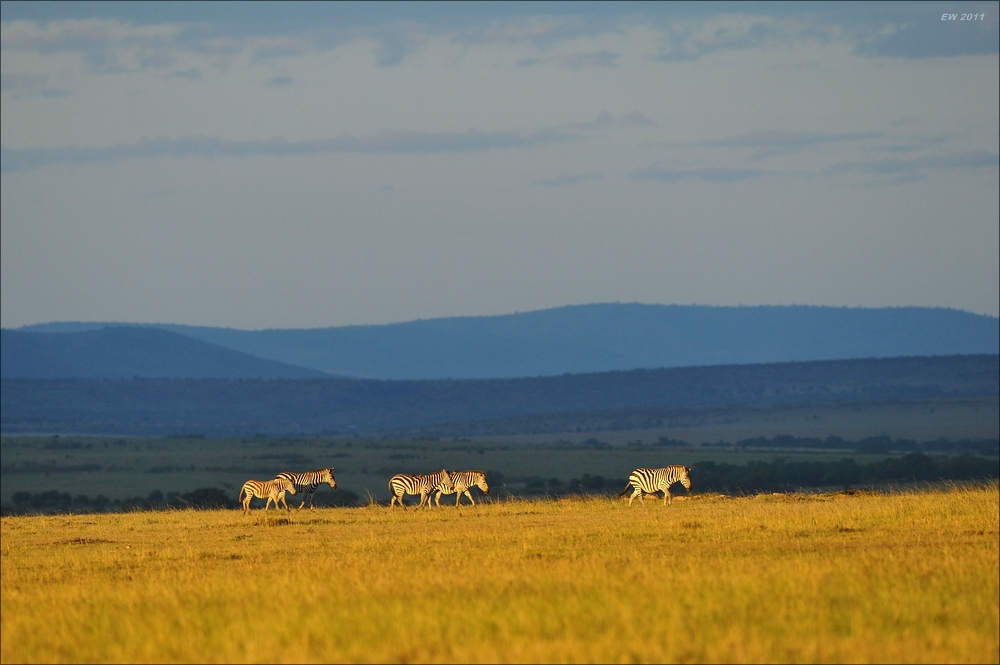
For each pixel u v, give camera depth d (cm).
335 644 3922
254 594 4822
